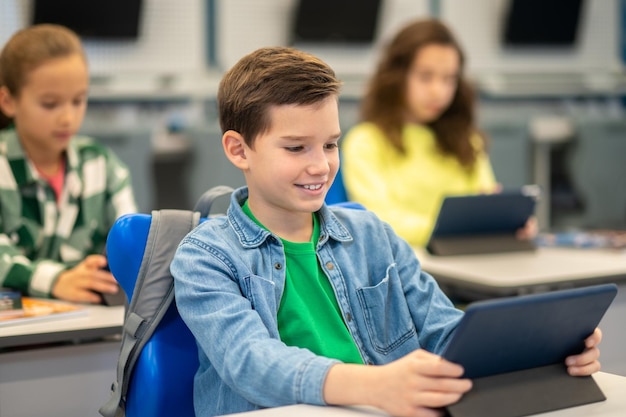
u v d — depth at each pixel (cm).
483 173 295
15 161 196
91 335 153
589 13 563
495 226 241
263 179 117
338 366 99
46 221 200
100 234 209
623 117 579
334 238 125
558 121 512
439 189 282
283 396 101
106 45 470
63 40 191
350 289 123
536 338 98
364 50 523
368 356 123
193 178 448
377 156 278
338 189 274
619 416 97
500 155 487
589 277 202
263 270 118
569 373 103
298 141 114
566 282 199
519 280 196
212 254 116
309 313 119
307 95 113
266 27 503
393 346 124
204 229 120
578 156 514
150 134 417
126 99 468
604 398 103
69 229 203
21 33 194
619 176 516
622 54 572
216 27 490
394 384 93
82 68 191
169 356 124
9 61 191
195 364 125
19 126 195
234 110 119
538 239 260
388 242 130
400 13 529
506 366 98
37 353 157
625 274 206
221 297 111
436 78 277
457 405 93
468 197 230
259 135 116
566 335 101
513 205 237
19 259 184
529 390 99
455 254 234
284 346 105
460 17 538
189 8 485
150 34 478
